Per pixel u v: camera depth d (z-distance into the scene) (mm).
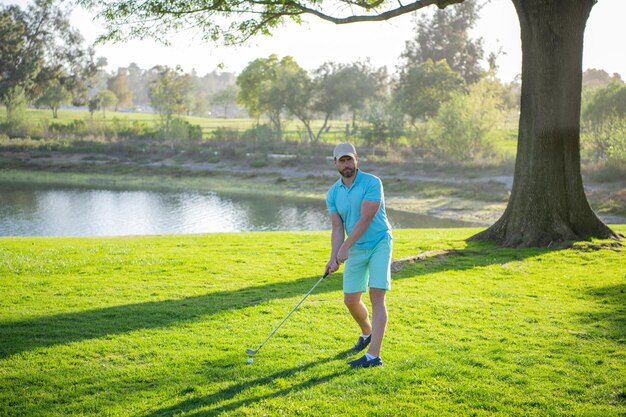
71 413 4617
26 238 15922
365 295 8289
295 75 74938
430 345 6094
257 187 48312
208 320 7098
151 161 62031
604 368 5371
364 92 74812
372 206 5484
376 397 4785
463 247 12727
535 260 11133
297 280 9555
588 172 38875
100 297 8352
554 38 12648
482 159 49219
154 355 5848
